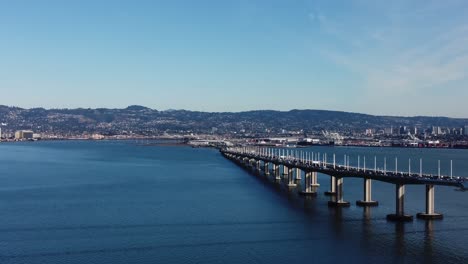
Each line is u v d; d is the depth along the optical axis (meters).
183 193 167.50
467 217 119.31
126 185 191.88
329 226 111.25
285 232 106.19
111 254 90.75
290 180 193.12
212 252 91.88
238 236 103.12
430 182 113.25
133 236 103.31
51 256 89.50
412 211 127.12
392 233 104.31
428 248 93.44
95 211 131.12
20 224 114.62
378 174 130.00
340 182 140.38
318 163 192.75
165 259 87.88
